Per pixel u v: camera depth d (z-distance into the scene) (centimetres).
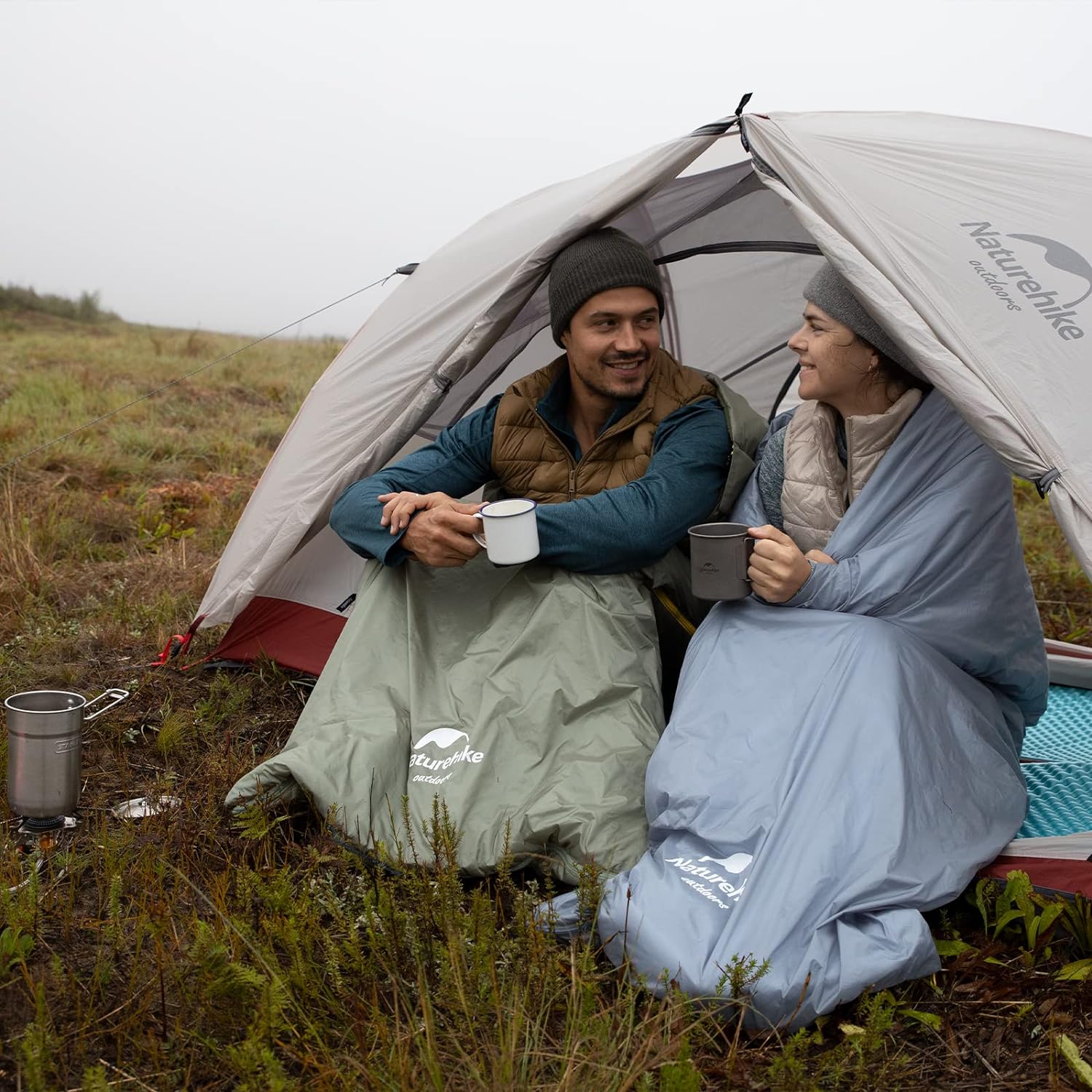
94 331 2030
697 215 393
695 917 217
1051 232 271
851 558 262
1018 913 229
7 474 664
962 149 294
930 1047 207
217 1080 195
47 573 491
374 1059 193
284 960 228
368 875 248
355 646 298
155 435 830
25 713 274
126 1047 203
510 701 274
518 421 323
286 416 1005
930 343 244
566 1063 186
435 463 332
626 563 291
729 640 268
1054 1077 191
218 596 376
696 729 253
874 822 225
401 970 221
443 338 340
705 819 235
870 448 270
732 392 323
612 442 316
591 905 227
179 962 222
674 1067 179
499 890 233
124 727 347
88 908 248
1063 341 244
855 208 267
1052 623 478
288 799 279
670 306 450
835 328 264
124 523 597
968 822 239
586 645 279
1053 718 375
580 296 302
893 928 212
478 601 303
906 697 242
